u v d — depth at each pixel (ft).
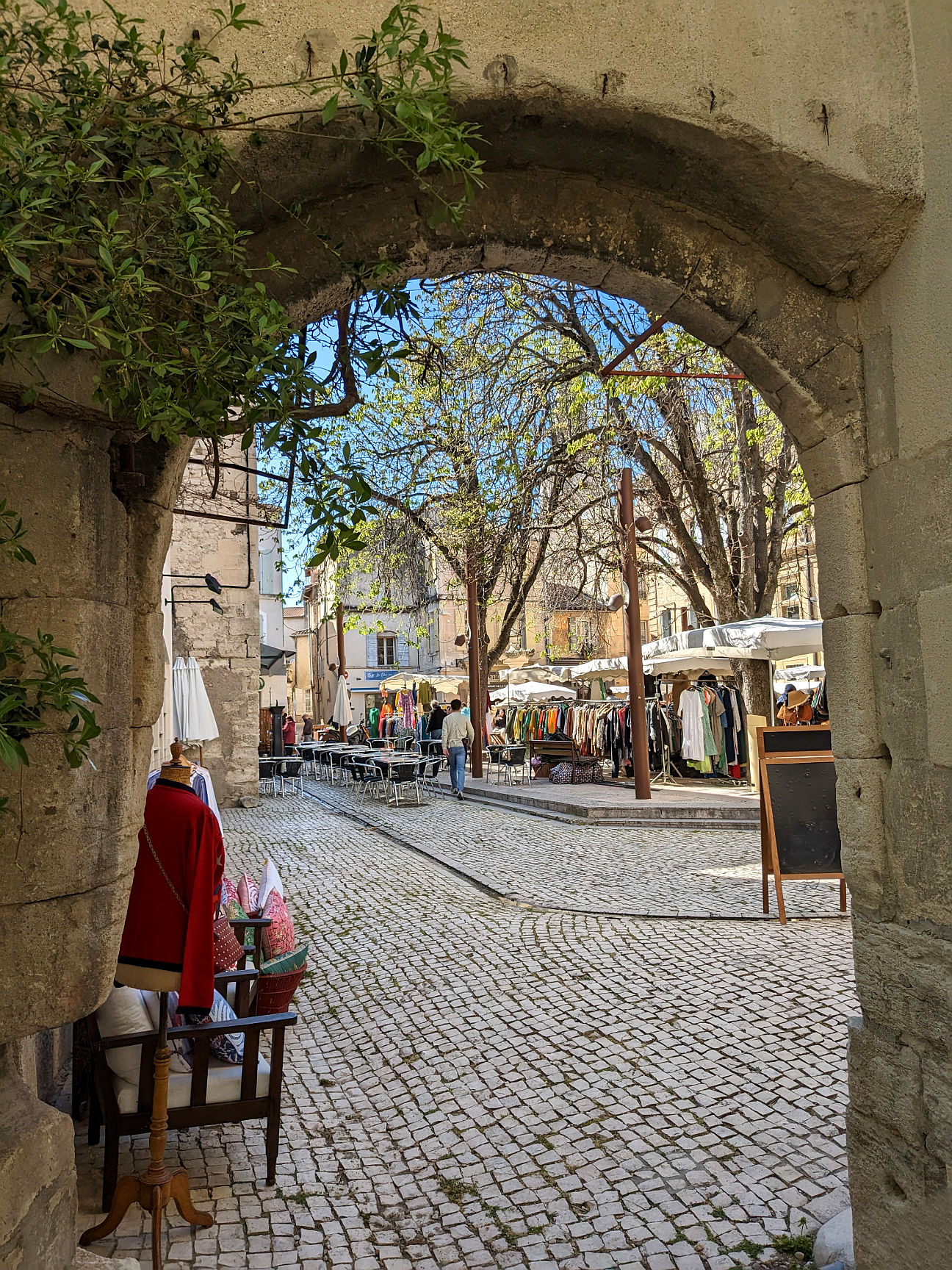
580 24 7.42
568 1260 8.90
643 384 37.37
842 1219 9.06
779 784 22.13
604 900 24.47
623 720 53.83
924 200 7.61
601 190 8.56
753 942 19.57
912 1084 7.61
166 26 6.79
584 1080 12.96
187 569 49.85
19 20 6.04
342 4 7.12
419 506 44.24
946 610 7.12
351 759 59.98
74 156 5.08
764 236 8.43
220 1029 9.94
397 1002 16.78
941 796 7.30
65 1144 6.65
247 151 6.95
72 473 6.46
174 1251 8.98
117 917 6.85
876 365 8.14
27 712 5.73
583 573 53.57
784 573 87.30
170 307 5.80
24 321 5.91
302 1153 11.13
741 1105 11.93
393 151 6.17
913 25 7.80
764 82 7.57
